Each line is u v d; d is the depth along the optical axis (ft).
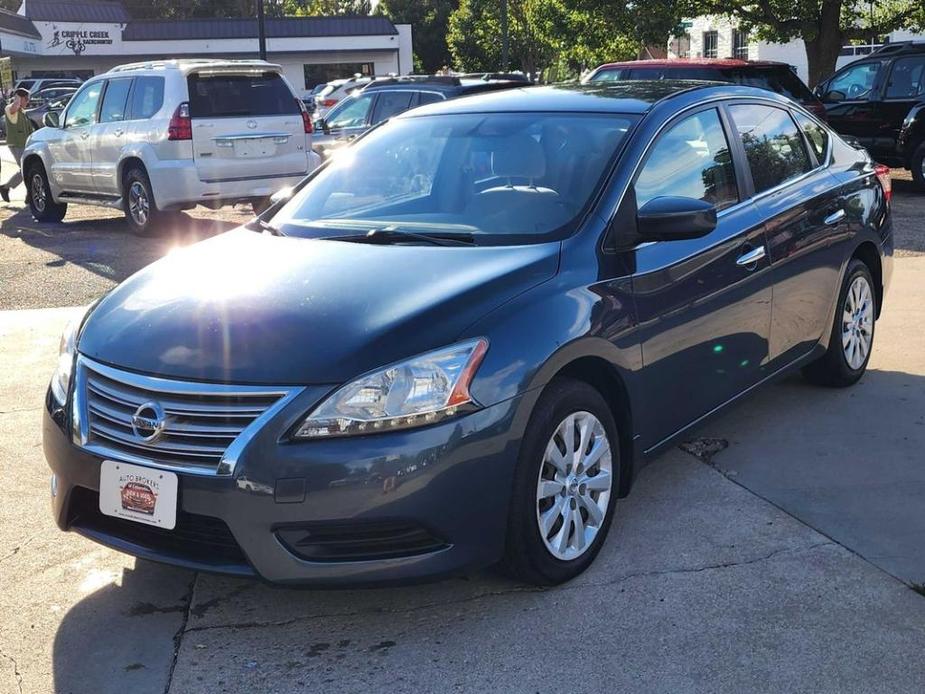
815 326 16.02
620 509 13.01
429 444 9.50
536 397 10.18
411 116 15.40
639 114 13.24
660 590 10.89
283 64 140.36
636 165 12.50
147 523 9.87
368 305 10.34
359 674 9.57
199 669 9.74
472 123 14.37
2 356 20.53
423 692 9.25
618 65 44.06
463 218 12.62
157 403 9.86
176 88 33.30
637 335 11.64
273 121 34.94
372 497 9.37
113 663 9.87
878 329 21.31
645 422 12.06
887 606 10.46
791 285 14.98
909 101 43.50
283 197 14.83
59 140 38.68
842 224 16.37
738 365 13.92
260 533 9.46
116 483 10.03
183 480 9.62
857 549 11.72
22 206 46.83
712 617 10.34
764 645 9.80
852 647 9.74
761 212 14.39
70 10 134.51
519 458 10.18
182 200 33.78
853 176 17.26
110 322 11.03
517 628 10.25
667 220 11.55
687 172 13.35
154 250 33.04
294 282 11.04
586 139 13.03
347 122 41.70
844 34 60.49
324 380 9.49
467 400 9.70
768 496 13.26
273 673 9.64
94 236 36.70
